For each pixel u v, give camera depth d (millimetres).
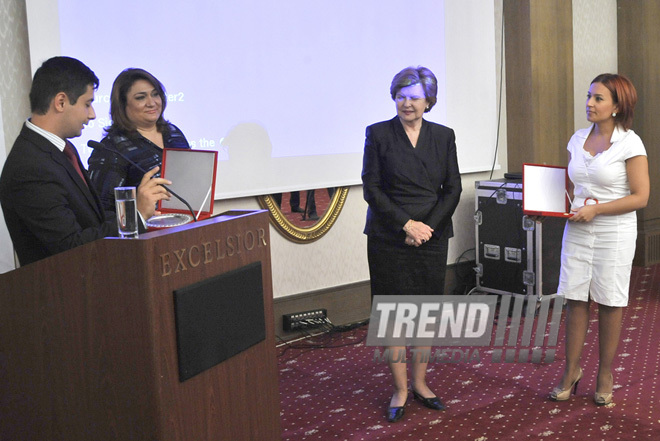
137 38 3756
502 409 3301
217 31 4027
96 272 1796
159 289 1783
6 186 2133
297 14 4328
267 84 4246
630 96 3135
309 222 4555
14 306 1887
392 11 4746
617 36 6164
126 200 1810
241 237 2107
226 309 2004
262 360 2205
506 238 4996
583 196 3277
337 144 4578
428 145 3246
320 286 4680
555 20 5340
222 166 4105
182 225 1961
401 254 3246
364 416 3285
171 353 1822
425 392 3400
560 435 2988
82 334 1837
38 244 2188
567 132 5477
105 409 1843
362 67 4641
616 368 3773
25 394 1914
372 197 3230
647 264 6254
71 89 2184
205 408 1940
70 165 2238
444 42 5016
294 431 3129
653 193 6254
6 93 3455
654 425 3055
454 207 3283
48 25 3479
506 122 5461
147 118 3031
